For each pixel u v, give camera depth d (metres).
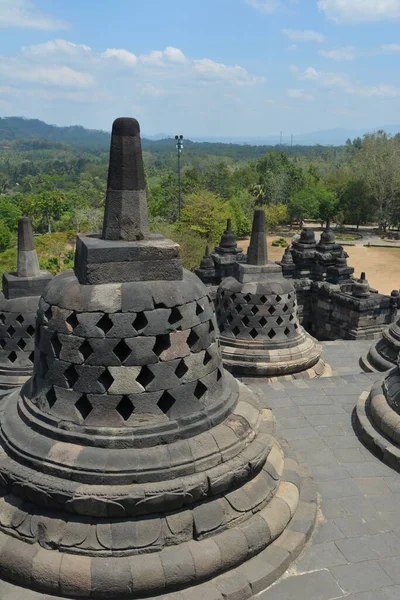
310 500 7.87
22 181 179.88
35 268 12.45
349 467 9.19
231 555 6.32
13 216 88.81
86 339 6.25
